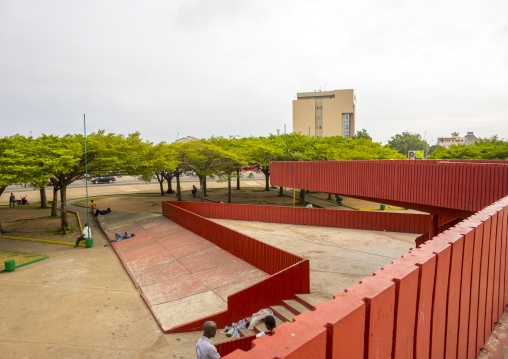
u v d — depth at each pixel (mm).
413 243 20859
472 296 4355
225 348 10711
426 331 3230
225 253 19953
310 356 1883
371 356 2400
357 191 16156
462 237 3900
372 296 2373
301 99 129375
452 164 12000
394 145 154125
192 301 15258
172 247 22969
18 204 43656
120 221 32656
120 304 15664
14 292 16844
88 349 11938
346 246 20328
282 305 12953
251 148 48219
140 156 32531
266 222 27703
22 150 26109
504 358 4566
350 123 124750
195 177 90125
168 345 12188
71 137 35344
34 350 11836
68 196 52156
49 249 24688
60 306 15352
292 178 20344
